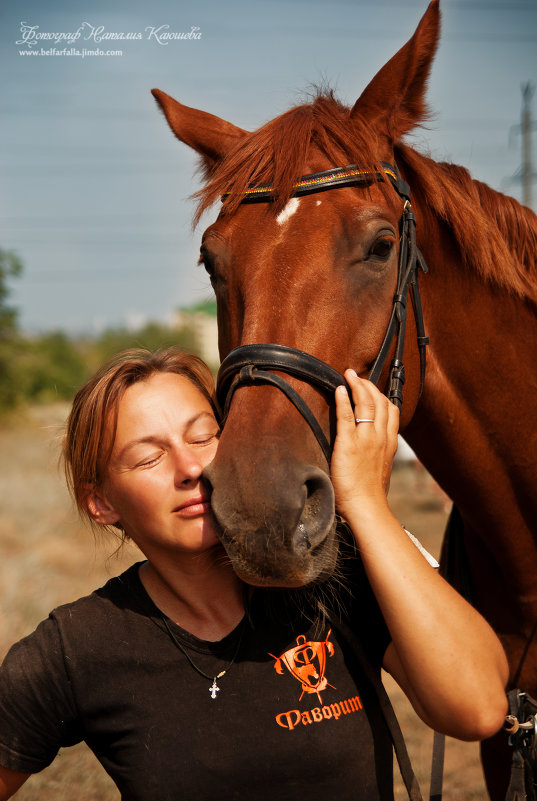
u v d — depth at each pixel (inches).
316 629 51.1
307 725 47.8
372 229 56.1
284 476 47.4
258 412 50.4
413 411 63.9
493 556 71.2
